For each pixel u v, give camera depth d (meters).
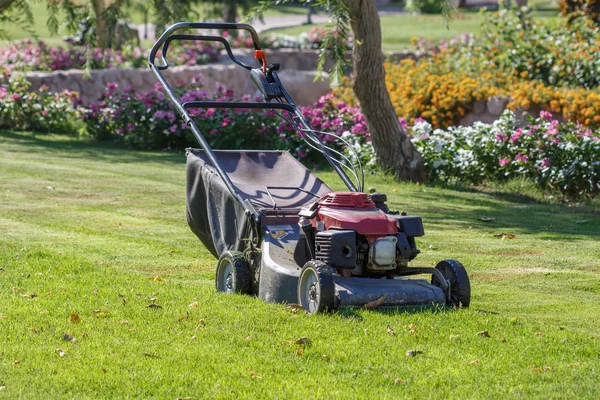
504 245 12.04
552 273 10.41
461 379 6.26
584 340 7.35
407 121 22.28
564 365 6.62
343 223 7.98
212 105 9.96
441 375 6.35
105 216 13.41
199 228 10.06
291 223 9.03
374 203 8.55
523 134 17.69
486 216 14.48
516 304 8.96
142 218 13.34
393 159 18.05
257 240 8.86
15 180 16.38
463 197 16.50
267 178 10.19
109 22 19.50
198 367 6.42
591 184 16.73
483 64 25.72
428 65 26.19
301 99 29.73
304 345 6.96
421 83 23.52
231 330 7.34
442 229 13.19
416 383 6.19
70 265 9.99
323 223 8.13
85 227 12.54
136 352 6.73
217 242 9.54
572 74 24.81
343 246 7.80
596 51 24.89
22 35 43.59
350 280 8.08
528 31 27.00
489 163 18.02
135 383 6.05
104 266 10.27
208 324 7.53
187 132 22.03
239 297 8.57
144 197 15.08
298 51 36.69
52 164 18.62
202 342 7.02
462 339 7.21
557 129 17.39
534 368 6.55
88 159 19.77
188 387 6.03
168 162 19.77
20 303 8.10
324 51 15.74
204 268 10.47
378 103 17.64
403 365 6.55
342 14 15.27
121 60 31.38
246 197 9.44
